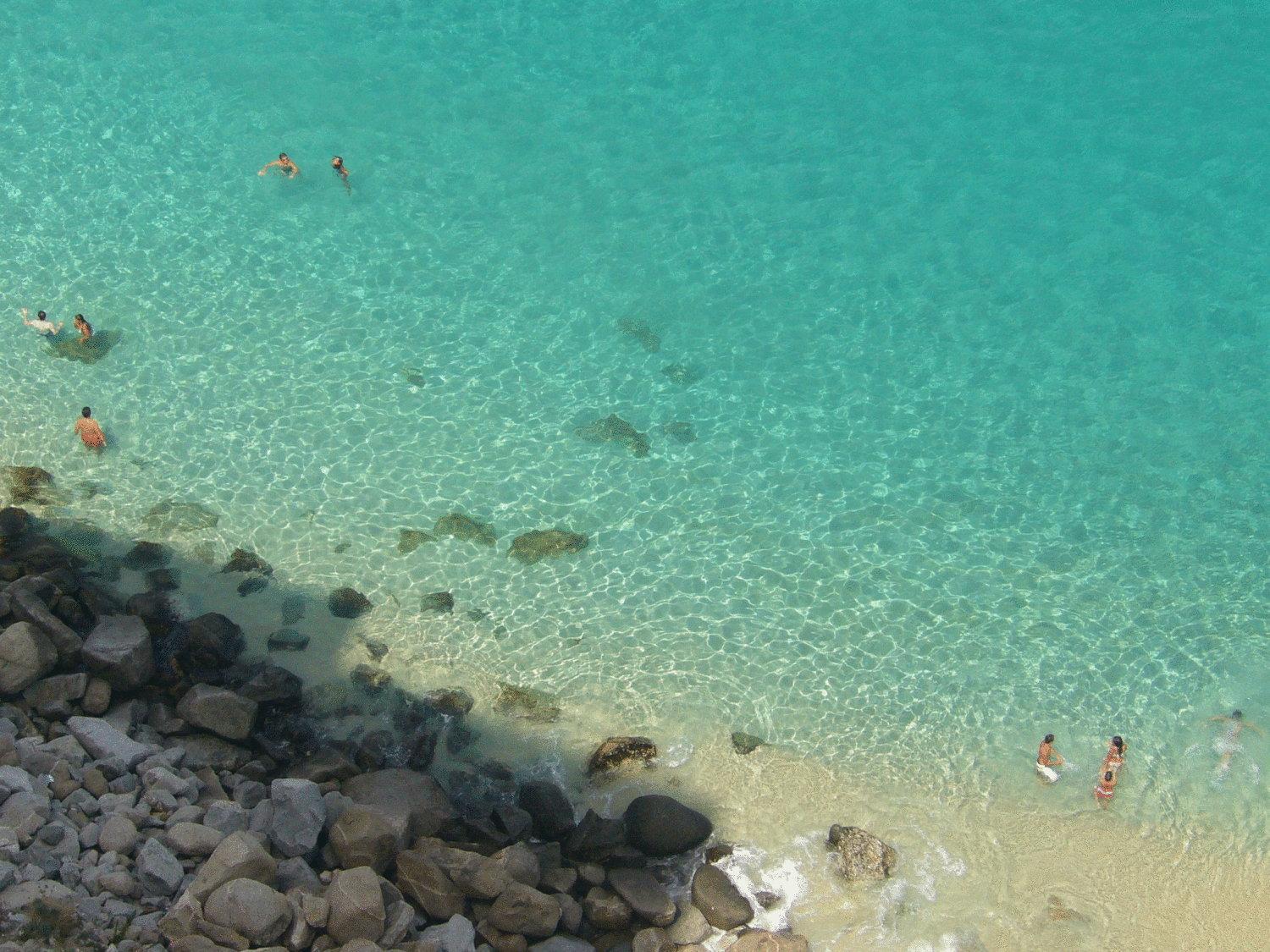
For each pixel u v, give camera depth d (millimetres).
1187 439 22562
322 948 13547
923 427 22828
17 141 26797
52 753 15391
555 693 18703
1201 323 24297
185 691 17938
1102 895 16359
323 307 24375
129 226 25406
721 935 15609
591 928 15430
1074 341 24094
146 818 14742
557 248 25688
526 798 16938
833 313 24672
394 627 19438
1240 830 17172
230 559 20109
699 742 18141
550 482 21719
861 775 17781
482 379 23344
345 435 22188
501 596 20031
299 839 15141
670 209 26422
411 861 15047
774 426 22812
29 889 12820
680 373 23625
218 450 21781
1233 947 15805
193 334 23625
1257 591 20359
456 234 25844
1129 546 21000
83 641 17719
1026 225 26047
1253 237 25656
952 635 19672
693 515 21359
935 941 15742
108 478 21141
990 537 21141
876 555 20844
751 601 20125
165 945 13047
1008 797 17594
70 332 23406
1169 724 18531
